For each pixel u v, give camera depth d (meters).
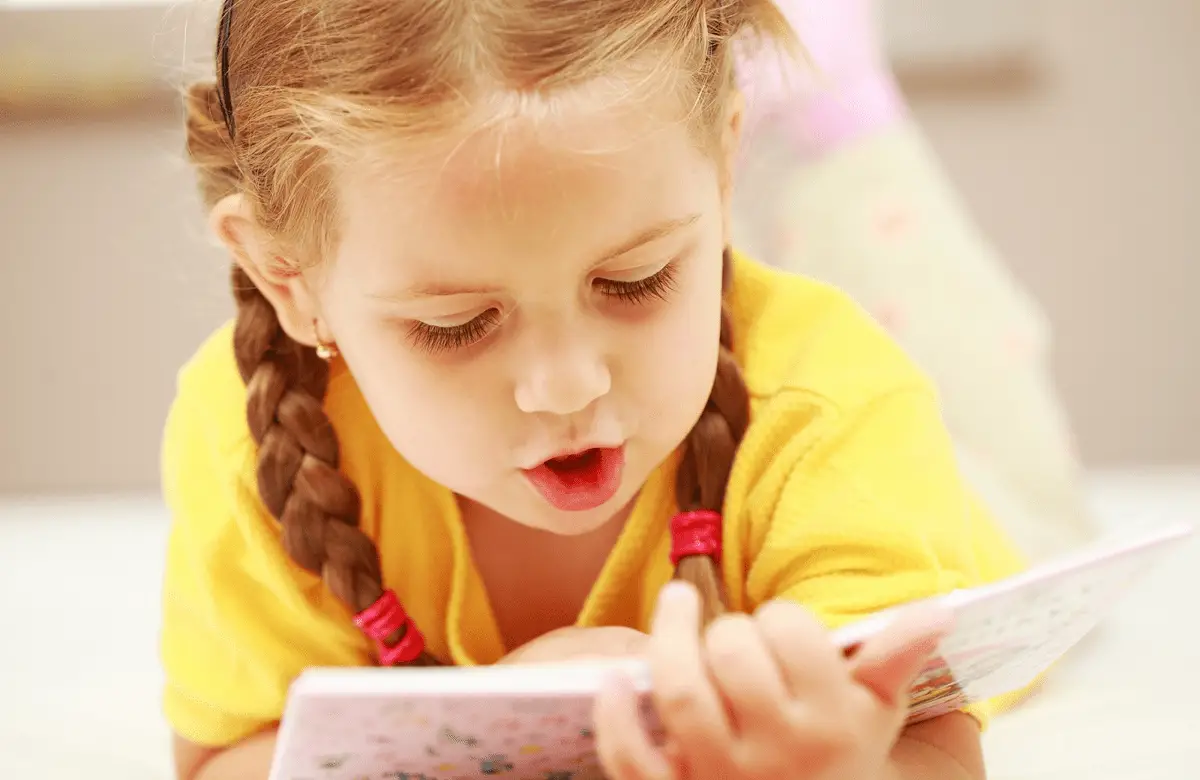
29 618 1.96
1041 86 2.95
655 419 1.02
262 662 1.27
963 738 1.07
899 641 0.76
